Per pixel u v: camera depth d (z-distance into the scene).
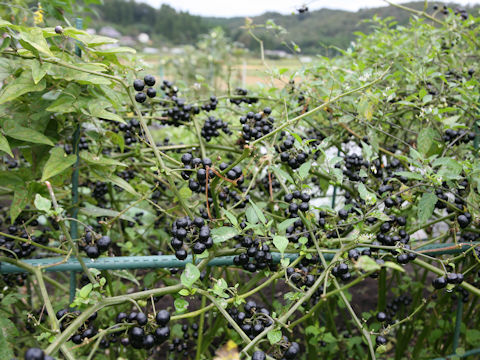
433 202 0.42
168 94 0.57
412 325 0.68
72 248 0.35
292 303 0.41
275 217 0.49
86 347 0.51
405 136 0.65
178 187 0.59
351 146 0.70
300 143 0.43
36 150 0.43
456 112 0.63
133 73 0.51
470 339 0.64
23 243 0.42
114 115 0.39
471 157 0.49
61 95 0.39
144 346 0.32
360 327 0.37
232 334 0.50
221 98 0.61
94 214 0.43
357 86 0.56
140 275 0.74
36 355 0.24
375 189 0.57
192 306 0.48
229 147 0.61
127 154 0.53
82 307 0.39
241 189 0.56
